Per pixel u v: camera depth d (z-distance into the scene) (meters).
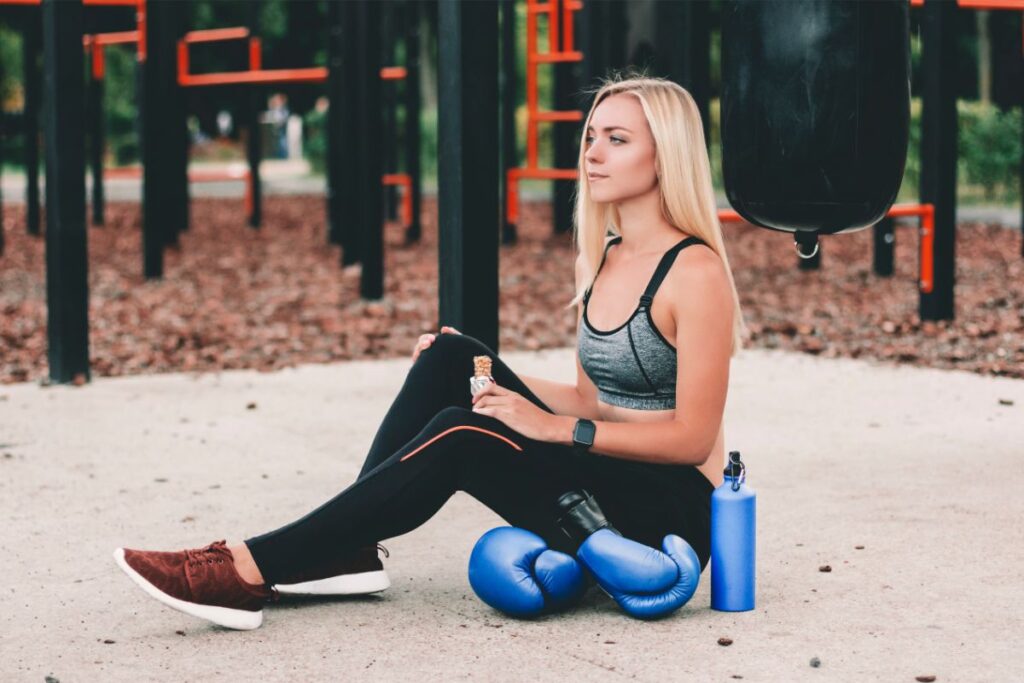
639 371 4.12
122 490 5.93
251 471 6.30
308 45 37.25
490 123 6.31
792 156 3.92
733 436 6.88
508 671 3.69
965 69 33.31
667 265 4.06
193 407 7.85
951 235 10.52
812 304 11.91
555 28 13.98
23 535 5.23
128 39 18.94
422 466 3.98
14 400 8.06
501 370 4.40
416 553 4.92
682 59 9.04
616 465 4.09
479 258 6.33
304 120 37.56
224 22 36.75
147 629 4.12
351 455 6.62
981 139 22.58
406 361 9.56
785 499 5.61
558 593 4.08
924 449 6.51
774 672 3.65
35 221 18.28
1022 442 6.62
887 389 8.13
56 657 3.88
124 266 15.31
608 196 4.09
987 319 10.78
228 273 14.70
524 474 4.04
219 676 3.70
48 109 8.45
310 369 9.22
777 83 3.92
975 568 4.60
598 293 4.25
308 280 14.06
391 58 18.48
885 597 4.30
